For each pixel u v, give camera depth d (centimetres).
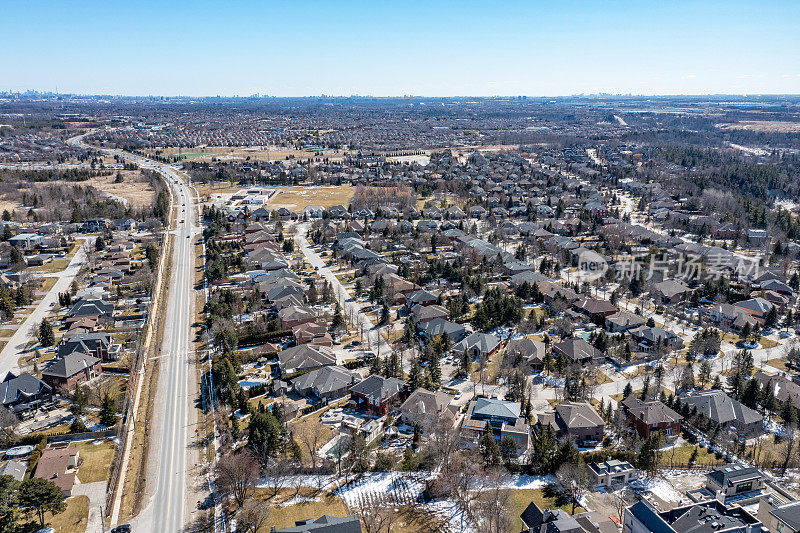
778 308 19612
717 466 12000
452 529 10162
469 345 16812
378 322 18950
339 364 16125
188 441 12769
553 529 9338
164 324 19112
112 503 10769
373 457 12244
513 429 12581
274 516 10450
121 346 17225
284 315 18462
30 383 14200
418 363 16088
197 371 15925
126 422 13325
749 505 10625
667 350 16350
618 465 11506
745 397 13900
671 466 12000
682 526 9419
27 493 10006
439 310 18938
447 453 11731
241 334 17712
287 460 11850
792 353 15888
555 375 15688
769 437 12975
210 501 10862
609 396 14538
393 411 13938
